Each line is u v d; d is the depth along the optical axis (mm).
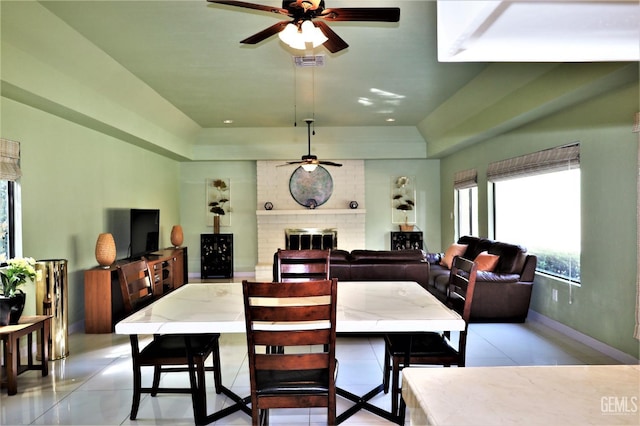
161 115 6496
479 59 798
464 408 898
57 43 3730
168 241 8344
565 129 4512
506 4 621
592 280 4086
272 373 2268
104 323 4848
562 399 939
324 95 5918
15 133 4043
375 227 9297
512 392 976
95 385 3330
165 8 3309
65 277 4055
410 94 5879
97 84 4684
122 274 2602
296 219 9070
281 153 8852
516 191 5914
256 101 6219
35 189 4320
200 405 2664
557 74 4035
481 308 4910
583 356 3834
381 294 2947
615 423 832
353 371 3529
